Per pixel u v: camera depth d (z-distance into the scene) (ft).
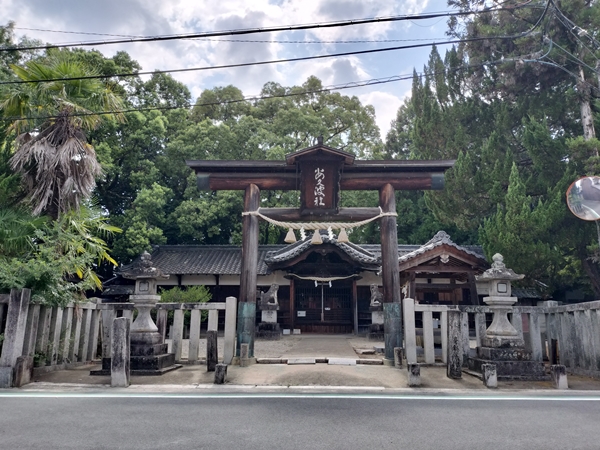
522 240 47.62
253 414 17.53
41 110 38.34
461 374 26.35
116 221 77.25
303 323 69.21
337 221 37.55
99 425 15.67
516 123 59.88
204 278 71.87
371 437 14.40
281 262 65.41
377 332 57.11
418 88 77.82
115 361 23.77
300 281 70.64
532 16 53.16
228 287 71.97
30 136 35.76
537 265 47.73
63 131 35.47
